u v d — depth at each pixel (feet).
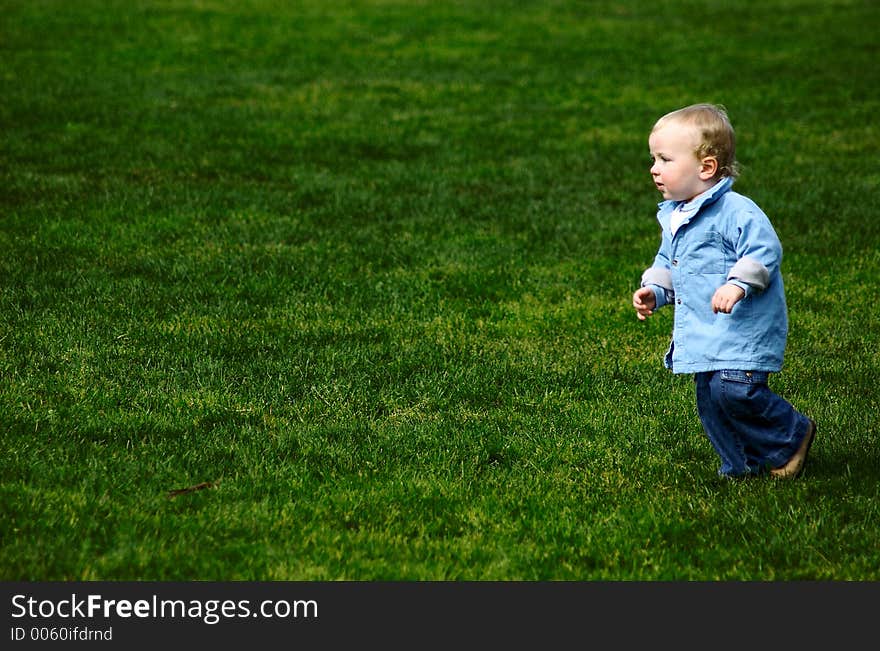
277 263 92.02
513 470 55.77
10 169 118.93
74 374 65.92
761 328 51.01
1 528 46.47
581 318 82.17
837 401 65.16
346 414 62.44
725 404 52.21
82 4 260.21
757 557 47.06
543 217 110.32
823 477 54.29
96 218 102.27
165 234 98.73
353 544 47.60
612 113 167.22
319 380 67.62
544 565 46.44
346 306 83.20
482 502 51.83
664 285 53.72
